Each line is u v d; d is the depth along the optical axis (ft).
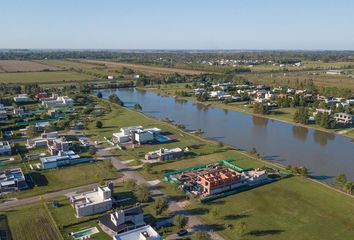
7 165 471.62
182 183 417.90
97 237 308.60
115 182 421.18
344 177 414.62
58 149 518.78
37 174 443.73
